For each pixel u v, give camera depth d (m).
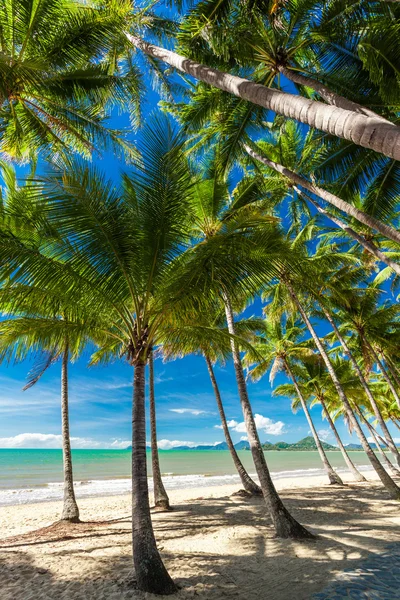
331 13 6.48
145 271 5.43
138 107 10.86
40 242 5.14
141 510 4.86
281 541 6.66
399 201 10.46
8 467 44.88
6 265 4.81
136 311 5.62
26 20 6.73
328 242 17.20
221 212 9.81
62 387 10.58
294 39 6.73
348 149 10.07
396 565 5.20
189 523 8.86
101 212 4.93
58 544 7.16
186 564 5.56
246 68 7.86
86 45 7.66
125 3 7.56
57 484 26.33
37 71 6.51
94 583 4.83
